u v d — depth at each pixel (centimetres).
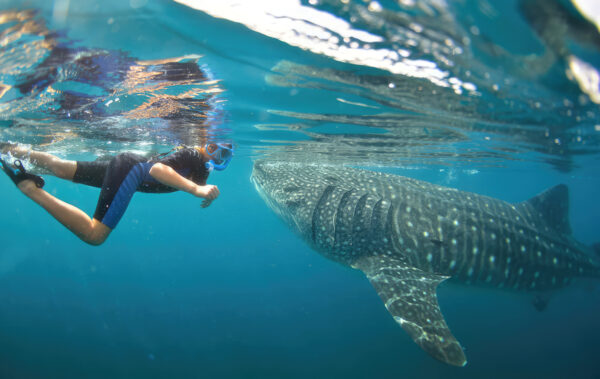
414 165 1055
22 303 1273
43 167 180
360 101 386
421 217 400
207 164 212
